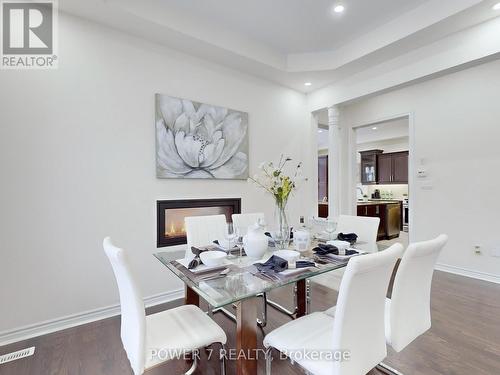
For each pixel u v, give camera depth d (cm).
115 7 228
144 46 274
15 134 212
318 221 250
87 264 242
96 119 247
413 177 396
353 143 512
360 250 203
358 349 113
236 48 304
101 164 249
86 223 242
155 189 281
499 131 317
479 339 203
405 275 130
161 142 282
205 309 258
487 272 327
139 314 119
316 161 440
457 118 352
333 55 346
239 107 350
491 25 248
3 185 208
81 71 240
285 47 338
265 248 178
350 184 515
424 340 202
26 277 216
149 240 277
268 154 383
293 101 415
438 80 371
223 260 168
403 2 256
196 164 307
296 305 234
